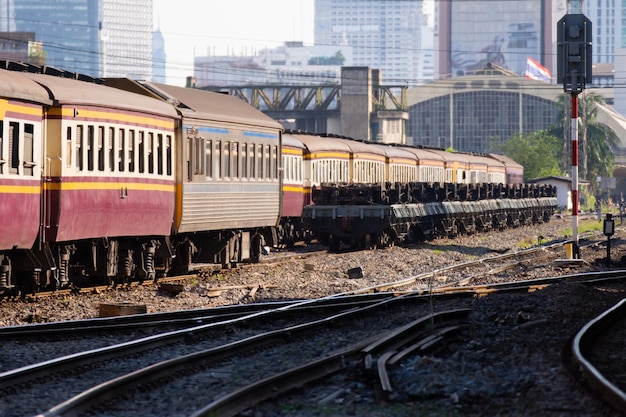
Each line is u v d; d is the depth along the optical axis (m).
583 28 51.25
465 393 18.33
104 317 30.23
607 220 52.97
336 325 28.33
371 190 67.81
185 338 25.27
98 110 35.34
